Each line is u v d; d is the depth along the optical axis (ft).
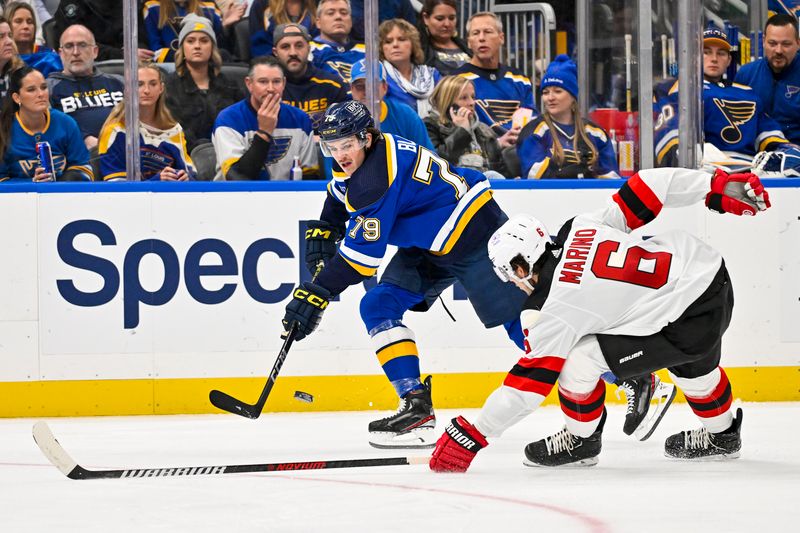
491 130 56.08
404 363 38.04
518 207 50.08
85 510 24.12
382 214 35.17
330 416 47.85
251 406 34.45
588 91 55.52
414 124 54.90
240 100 54.95
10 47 54.24
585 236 29.04
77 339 48.80
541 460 31.09
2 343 48.52
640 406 36.24
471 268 37.40
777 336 50.75
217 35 54.49
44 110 54.60
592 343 28.73
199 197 49.14
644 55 53.31
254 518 22.57
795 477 28.43
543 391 28.68
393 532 20.56
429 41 55.16
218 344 49.24
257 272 49.37
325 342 49.52
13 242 48.57
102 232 48.88
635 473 29.50
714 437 32.27
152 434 42.04
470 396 49.80
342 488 26.99
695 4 52.60
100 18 55.01
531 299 28.86
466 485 27.27
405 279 38.68
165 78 54.19
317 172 55.72
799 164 57.93
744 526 20.71
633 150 55.52
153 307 49.06
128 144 51.93
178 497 25.90
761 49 59.31
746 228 50.44
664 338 28.22
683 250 28.86
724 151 59.16
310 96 55.21
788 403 50.08
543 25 55.62
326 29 55.01
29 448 38.27
